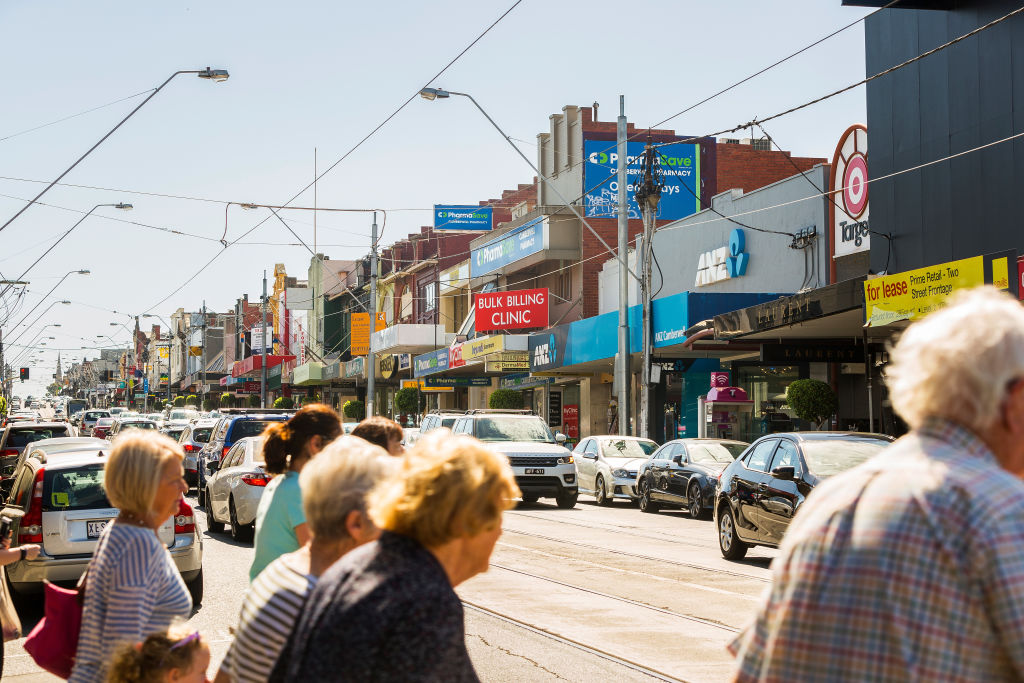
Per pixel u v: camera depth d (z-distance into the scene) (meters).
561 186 44.50
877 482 2.33
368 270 72.88
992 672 2.16
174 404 115.88
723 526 14.54
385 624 2.32
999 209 20.05
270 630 3.23
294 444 4.55
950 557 2.17
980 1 20.44
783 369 29.91
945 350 2.34
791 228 28.11
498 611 10.38
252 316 128.12
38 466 11.09
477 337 47.06
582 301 42.22
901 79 22.67
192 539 10.91
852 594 2.25
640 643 8.88
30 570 10.66
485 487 2.54
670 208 42.66
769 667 2.37
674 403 34.81
